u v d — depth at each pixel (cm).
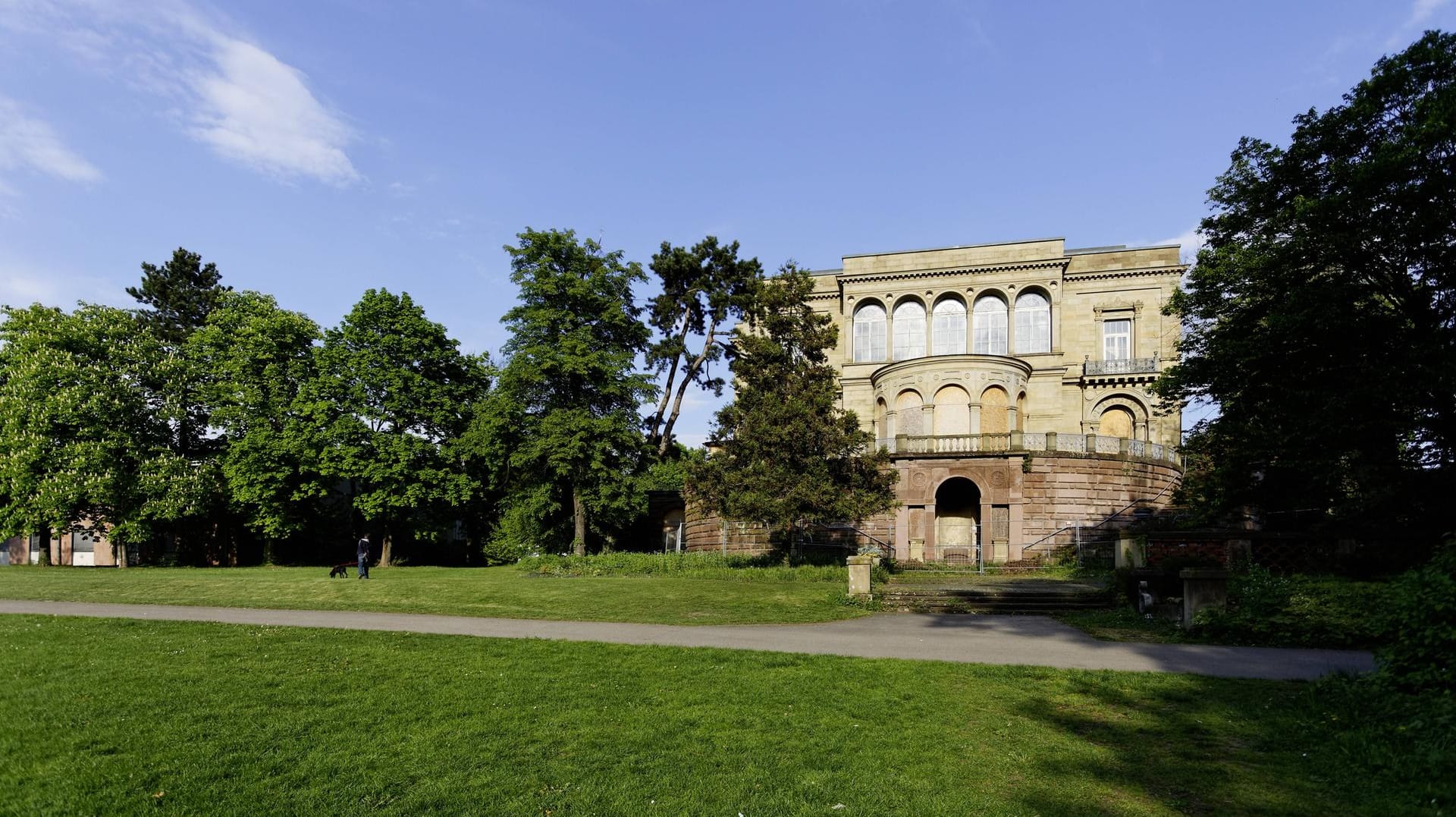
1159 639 1548
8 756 858
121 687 1139
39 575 3003
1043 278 4909
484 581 2681
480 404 4000
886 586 2344
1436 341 1833
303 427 4059
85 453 3697
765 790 761
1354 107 1969
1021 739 912
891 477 2955
